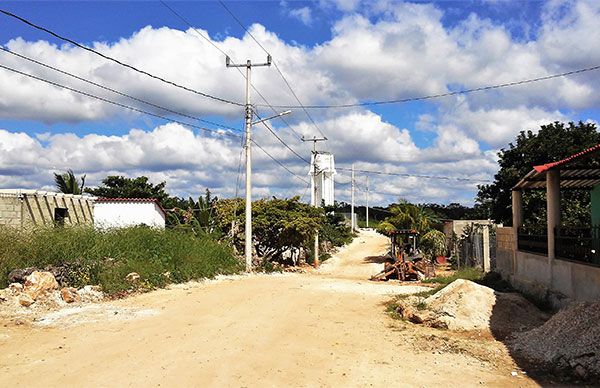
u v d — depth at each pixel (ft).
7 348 28.84
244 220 101.35
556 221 45.09
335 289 60.85
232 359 27.32
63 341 30.78
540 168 46.09
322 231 127.54
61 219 70.74
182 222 114.62
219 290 56.44
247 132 88.53
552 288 45.06
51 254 49.78
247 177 88.17
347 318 41.45
